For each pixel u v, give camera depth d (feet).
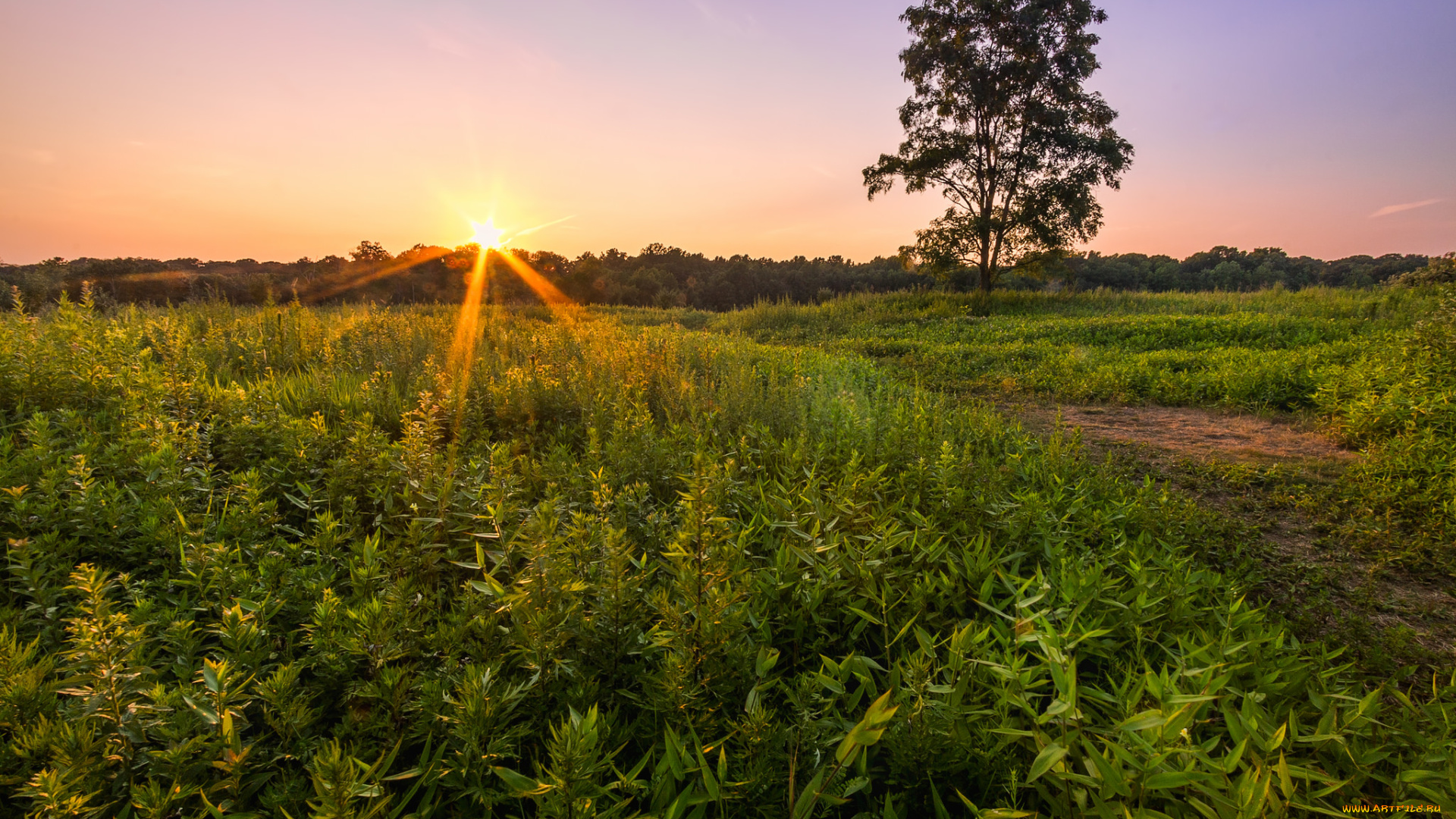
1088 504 14.78
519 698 6.56
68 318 19.22
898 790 7.04
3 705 5.74
